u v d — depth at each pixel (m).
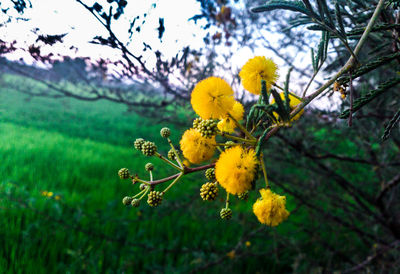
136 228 4.42
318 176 2.87
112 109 13.12
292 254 3.85
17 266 3.21
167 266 3.38
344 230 2.96
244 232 3.21
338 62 1.32
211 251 3.38
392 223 2.49
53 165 6.20
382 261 2.41
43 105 10.72
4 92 6.61
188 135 0.65
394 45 0.87
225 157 0.60
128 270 3.43
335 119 1.86
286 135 2.25
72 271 3.19
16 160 5.92
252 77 0.65
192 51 1.50
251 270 3.80
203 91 0.62
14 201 3.43
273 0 0.64
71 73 2.71
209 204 3.51
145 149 0.73
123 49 0.88
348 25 1.04
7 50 0.89
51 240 3.62
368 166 2.82
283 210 0.64
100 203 4.96
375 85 1.67
